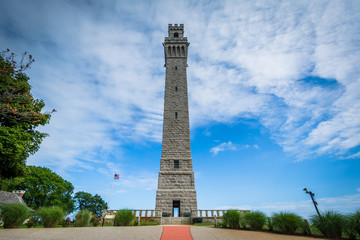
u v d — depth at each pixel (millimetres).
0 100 17594
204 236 13516
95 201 77812
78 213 19516
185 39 52594
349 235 12422
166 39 52594
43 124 24344
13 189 49969
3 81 18203
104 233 13875
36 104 22828
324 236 13430
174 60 49625
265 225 17250
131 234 13742
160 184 34875
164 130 40406
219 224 19781
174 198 33469
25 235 12469
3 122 20062
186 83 46312
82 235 13023
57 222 17156
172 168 36594
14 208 15648
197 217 27141
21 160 22594
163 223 27500
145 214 28156
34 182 52156
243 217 17531
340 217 13312
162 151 38344
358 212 12461
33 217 17891
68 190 61781
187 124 41188
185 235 13773
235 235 13898
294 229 14539
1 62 16922
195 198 33562
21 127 21172
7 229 14242
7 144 17641
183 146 38875
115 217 19641
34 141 24062
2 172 22234
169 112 42406
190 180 35406
